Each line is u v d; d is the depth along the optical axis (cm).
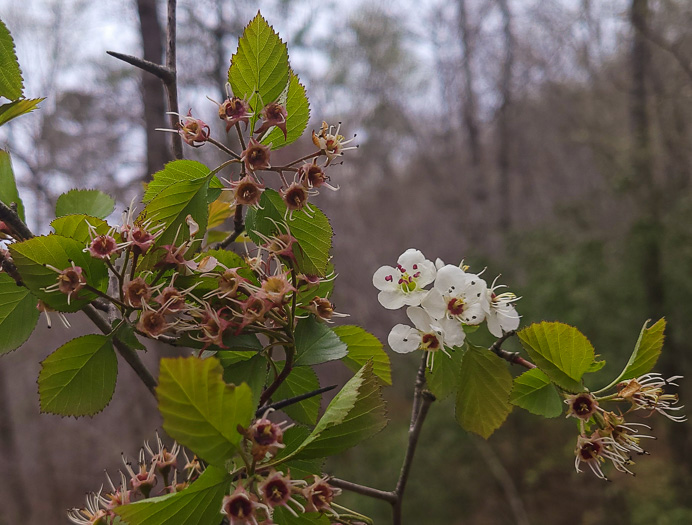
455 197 1600
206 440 76
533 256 1016
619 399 110
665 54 936
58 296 92
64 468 981
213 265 98
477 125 1627
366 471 884
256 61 100
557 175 1775
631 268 897
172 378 72
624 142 962
